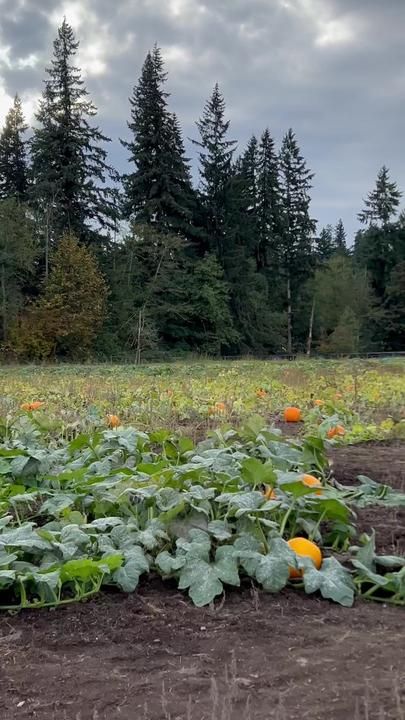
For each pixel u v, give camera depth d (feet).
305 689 7.63
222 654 8.55
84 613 9.91
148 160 162.61
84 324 133.39
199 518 11.76
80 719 7.22
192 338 164.04
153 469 14.40
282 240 213.25
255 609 9.93
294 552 10.69
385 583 10.42
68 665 8.43
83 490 14.25
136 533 11.46
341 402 33.88
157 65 166.50
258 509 11.21
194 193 174.91
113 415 28.04
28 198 166.30
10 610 10.08
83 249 137.39
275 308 213.25
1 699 7.70
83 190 154.81
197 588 10.21
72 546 10.91
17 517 13.57
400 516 14.75
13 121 180.04
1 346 128.77
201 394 39.22
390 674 7.93
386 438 26.37
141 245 155.53
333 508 12.36
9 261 130.52
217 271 161.99
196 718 7.09
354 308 216.95
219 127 177.06
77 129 156.04
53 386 48.49
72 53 155.43
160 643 8.93
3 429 19.85
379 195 241.55
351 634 9.11
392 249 238.48
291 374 60.13
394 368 76.64
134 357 142.92
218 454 15.19
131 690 7.76
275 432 17.99
